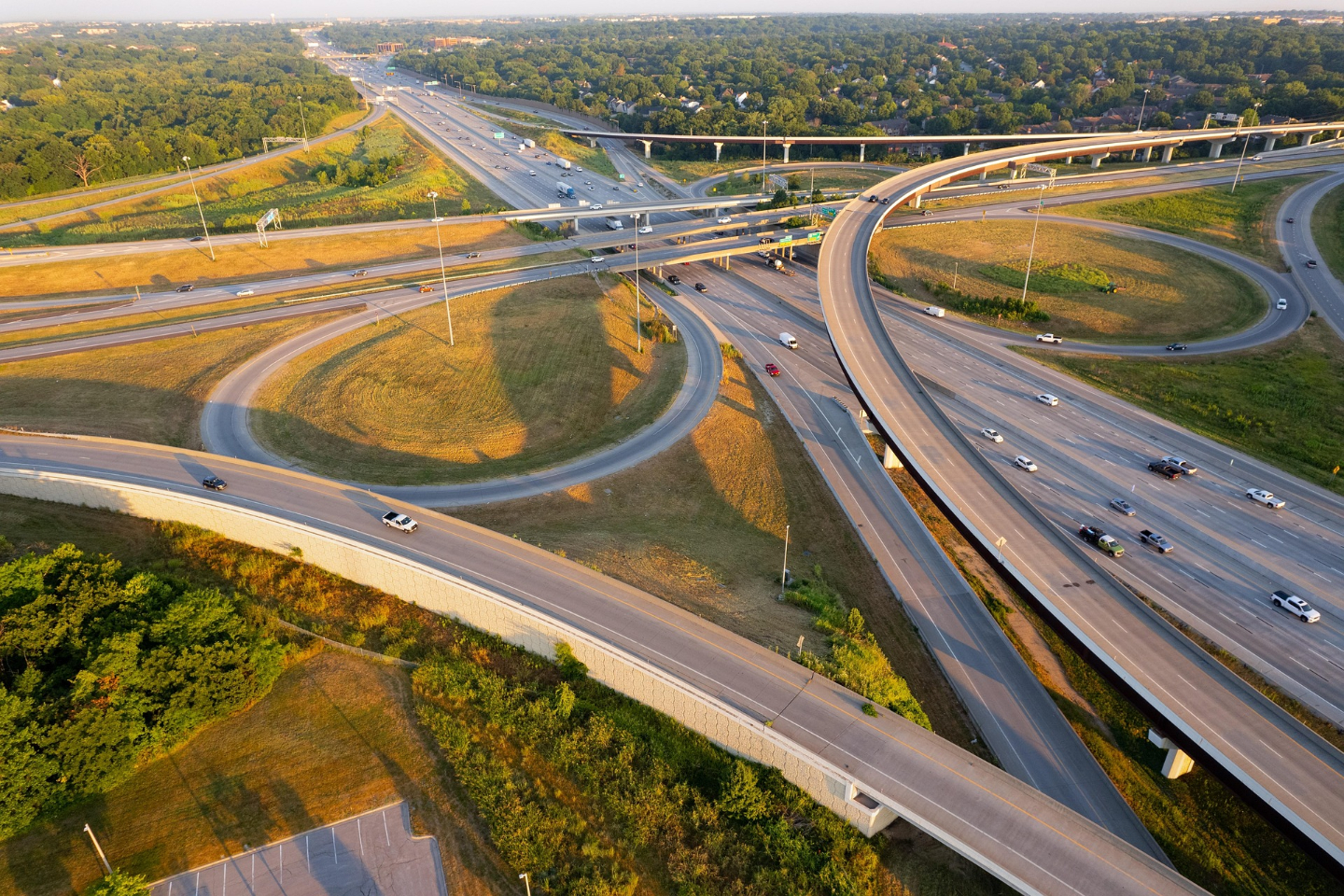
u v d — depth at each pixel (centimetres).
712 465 12050
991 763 7394
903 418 11238
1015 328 17488
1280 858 6725
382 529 9294
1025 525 9062
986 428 13000
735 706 7031
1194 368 15288
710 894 6134
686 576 9262
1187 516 10931
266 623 8512
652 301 18325
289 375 13712
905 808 6162
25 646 7306
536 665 8100
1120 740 7844
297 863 6341
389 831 6594
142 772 7056
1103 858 5856
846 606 9238
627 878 6222
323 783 6969
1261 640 8806
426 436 12294
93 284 17938
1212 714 6662
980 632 9019
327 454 11631
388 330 15538
